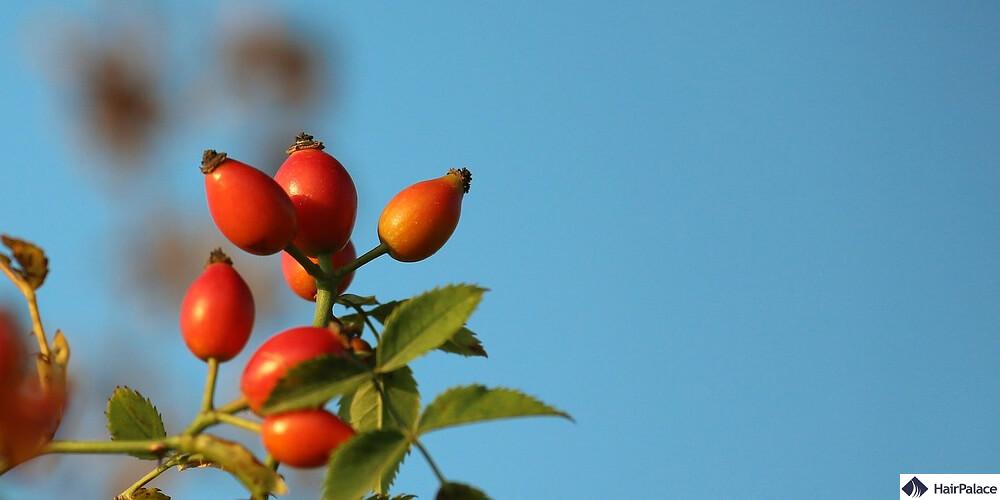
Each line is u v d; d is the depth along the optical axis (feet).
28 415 1.53
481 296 1.56
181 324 1.57
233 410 1.55
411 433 1.51
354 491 1.49
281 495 1.53
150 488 1.69
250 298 1.59
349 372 1.54
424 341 1.55
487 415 1.51
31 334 1.58
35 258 1.59
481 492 1.51
